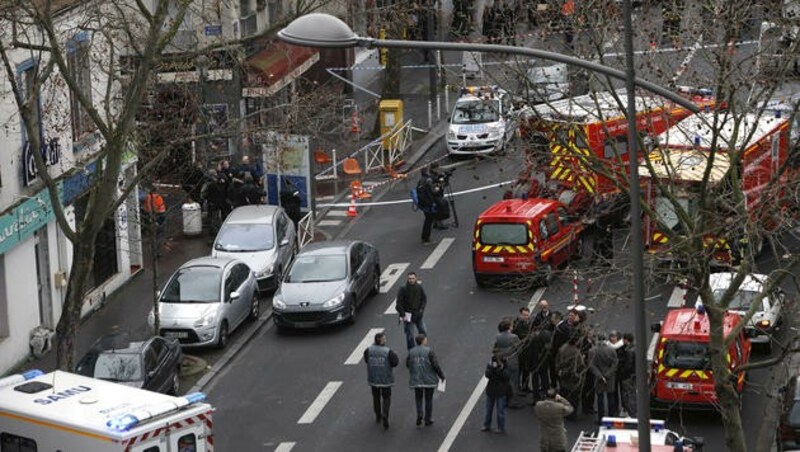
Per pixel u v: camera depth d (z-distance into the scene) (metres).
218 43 64.12
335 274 65.00
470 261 72.06
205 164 70.94
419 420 53.19
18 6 50.75
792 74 48.00
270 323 66.19
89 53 61.53
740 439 41.78
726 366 41.62
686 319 53.38
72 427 40.56
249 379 59.41
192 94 65.12
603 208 62.12
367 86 106.50
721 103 47.25
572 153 46.69
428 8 83.62
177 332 61.69
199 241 76.94
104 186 49.44
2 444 42.31
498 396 51.84
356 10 77.62
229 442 53.00
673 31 53.47
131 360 53.78
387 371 52.56
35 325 62.72
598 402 51.50
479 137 87.25
